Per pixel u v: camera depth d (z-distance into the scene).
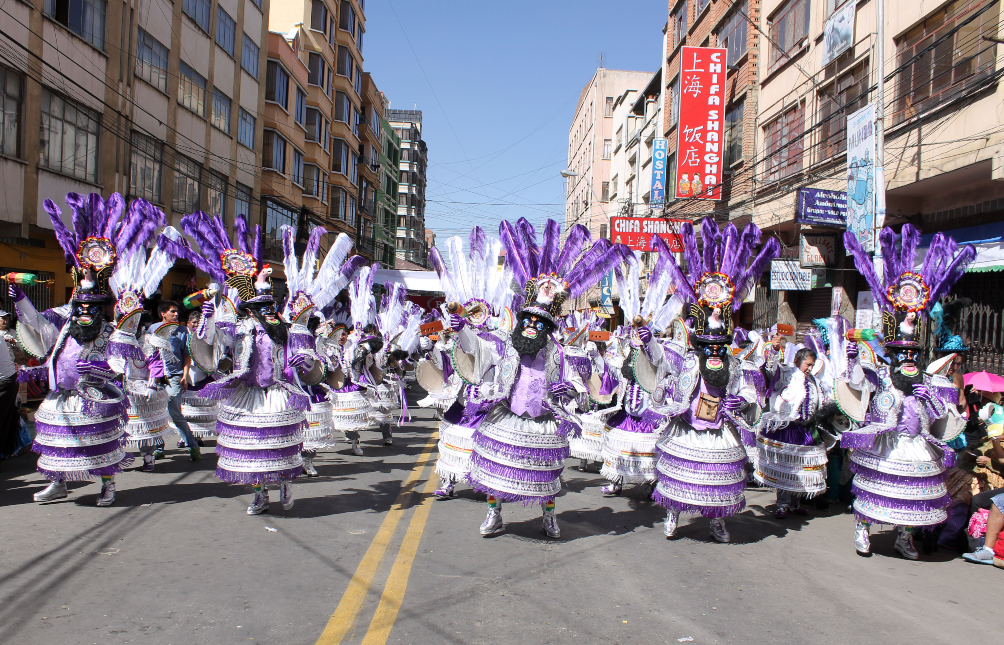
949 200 11.71
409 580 4.30
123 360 5.94
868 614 4.07
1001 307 10.19
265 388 5.64
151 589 4.00
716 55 19.14
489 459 5.22
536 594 4.16
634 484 7.78
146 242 6.34
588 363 5.65
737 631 3.74
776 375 6.91
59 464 5.61
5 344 7.30
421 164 78.94
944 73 10.48
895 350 5.29
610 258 5.68
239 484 6.77
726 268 5.48
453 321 5.18
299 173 30.94
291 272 6.86
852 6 13.84
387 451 9.19
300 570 4.42
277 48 26.88
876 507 5.15
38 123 14.07
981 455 5.93
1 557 4.44
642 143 32.41
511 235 5.64
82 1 15.36
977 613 4.17
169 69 19.23
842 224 13.22
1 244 13.72
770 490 7.88
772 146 17.89
